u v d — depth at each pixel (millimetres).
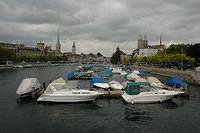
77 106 24203
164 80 51812
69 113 21516
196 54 85438
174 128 17344
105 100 27297
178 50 104312
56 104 24969
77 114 21188
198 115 20891
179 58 78000
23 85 28594
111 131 16656
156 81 36594
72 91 25625
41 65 158750
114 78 62656
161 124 18281
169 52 110000
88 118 19891
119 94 28594
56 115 20828
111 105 24672
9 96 30203
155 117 20219
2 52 116438
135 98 24766
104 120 19312
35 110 22594
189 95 29672
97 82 35938
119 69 86000
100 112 21859
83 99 25203
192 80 43375
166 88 32250
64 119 19625
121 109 22969
